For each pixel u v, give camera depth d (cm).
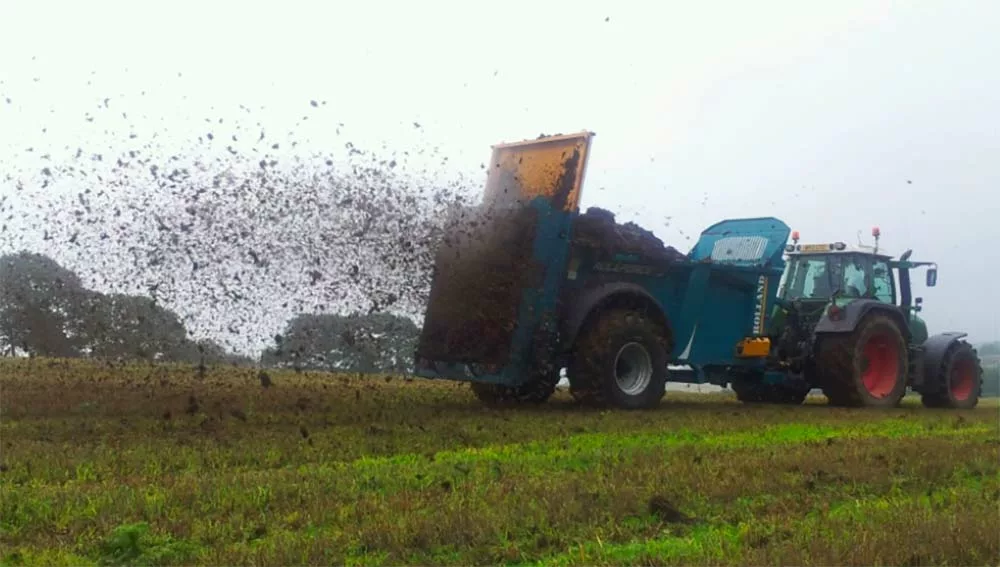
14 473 619
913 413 1246
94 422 863
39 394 1055
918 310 1496
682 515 547
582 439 837
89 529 487
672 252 1173
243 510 529
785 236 1294
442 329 1097
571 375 1123
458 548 473
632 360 1144
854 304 1334
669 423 984
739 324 1270
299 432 827
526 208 1100
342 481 595
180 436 790
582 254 1103
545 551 475
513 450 760
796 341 1383
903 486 650
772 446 812
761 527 515
